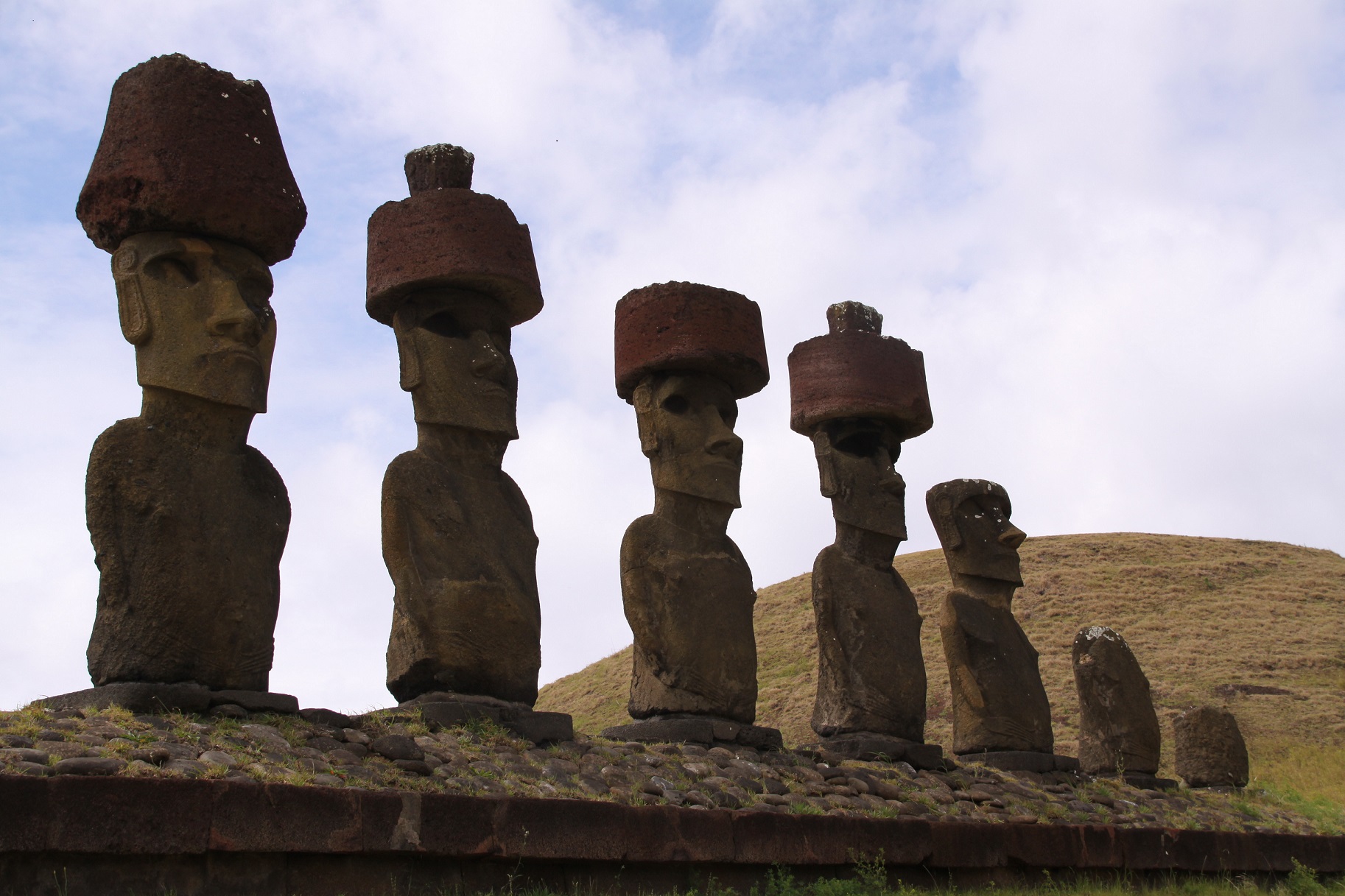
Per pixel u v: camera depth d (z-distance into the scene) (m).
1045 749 17.34
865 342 16.97
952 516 18.17
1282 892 15.12
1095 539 56.94
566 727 11.57
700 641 13.59
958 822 12.69
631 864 9.74
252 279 10.68
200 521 9.91
